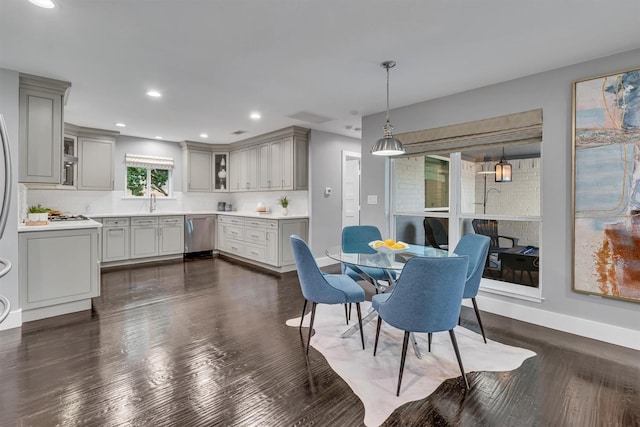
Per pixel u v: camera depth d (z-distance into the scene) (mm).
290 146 5285
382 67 2855
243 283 4465
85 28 2195
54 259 3148
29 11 1987
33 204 4996
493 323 3066
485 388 2027
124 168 5926
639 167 2473
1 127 1561
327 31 2260
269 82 3199
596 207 2670
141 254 5621
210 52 2561
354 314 3316
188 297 3832
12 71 2857
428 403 1880
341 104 3916
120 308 3438
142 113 4320
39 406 1815
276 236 5137
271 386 2041
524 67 2857
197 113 4316
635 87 2486
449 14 2049
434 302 1955
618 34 2291
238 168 6527
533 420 1741
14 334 2762
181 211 6637
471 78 3115
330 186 5734
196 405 1849
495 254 3639
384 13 2039
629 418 1753
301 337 2760
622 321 2590
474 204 3611
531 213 3252
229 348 2551
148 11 2002
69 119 4645
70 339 2678
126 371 2195
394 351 2514
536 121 2982
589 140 2691
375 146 2871
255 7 1970
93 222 3625
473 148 3428
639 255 2482
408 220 4203
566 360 2365
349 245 3484
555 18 2088
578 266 2771
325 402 1886
